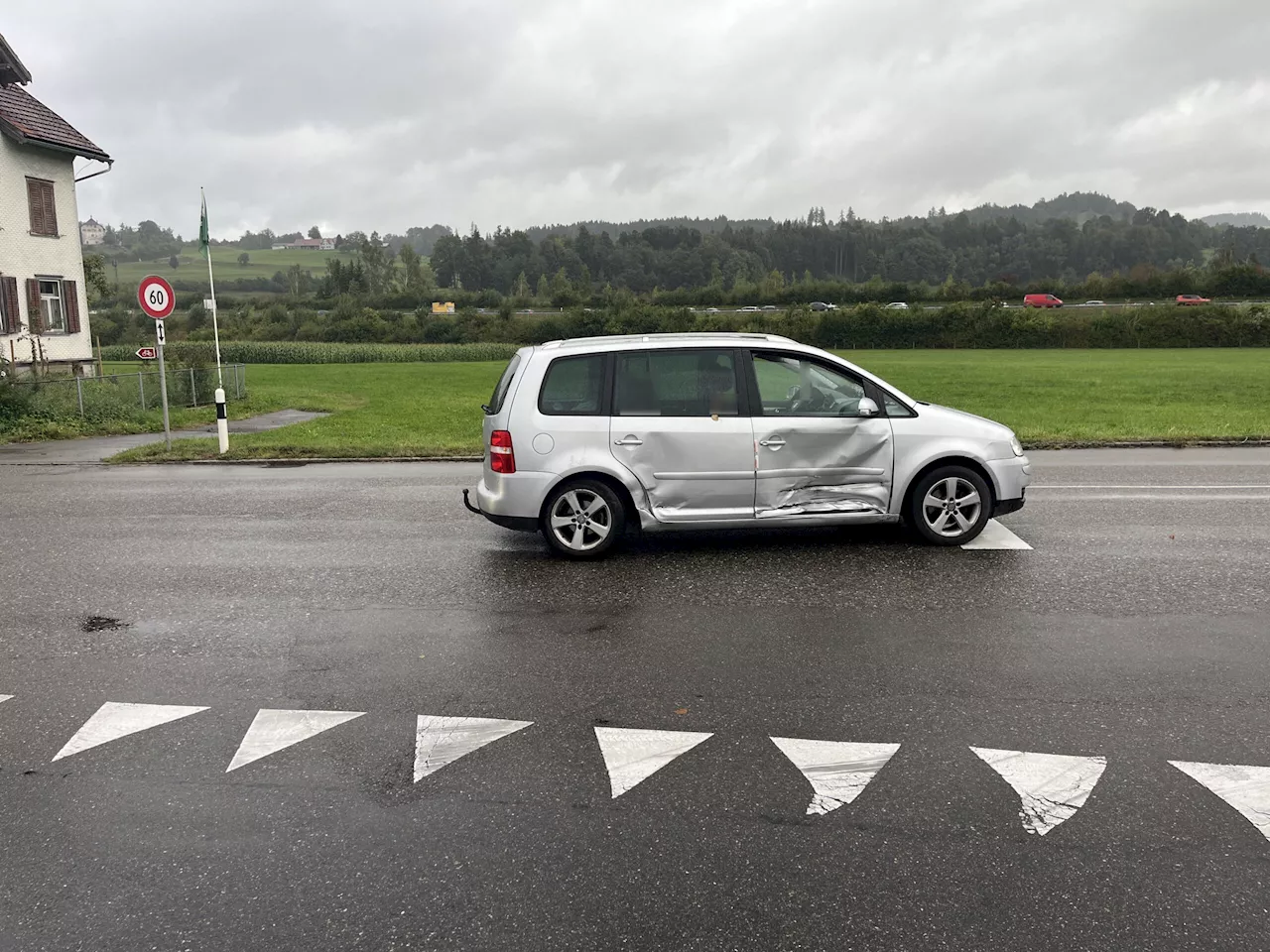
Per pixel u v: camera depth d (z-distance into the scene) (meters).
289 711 4.41
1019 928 2.76
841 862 3.11
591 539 7.26
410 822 3.41
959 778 3.66
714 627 5.55
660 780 3.69
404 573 6.95
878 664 4.89
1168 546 7.43
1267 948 2.66
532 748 4.00
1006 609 5.81
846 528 8.25
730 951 2.68
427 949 2.71
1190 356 54.12
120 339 81.25
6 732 4.22
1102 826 3.31
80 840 3.32
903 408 7.39
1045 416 19.42
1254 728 4.07
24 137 25.39
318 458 13.98
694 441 7.10
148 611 6.06
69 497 10.70
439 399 27.80
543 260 181.88
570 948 2.70
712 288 114.50
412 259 158.25
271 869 3.12
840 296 109.69
